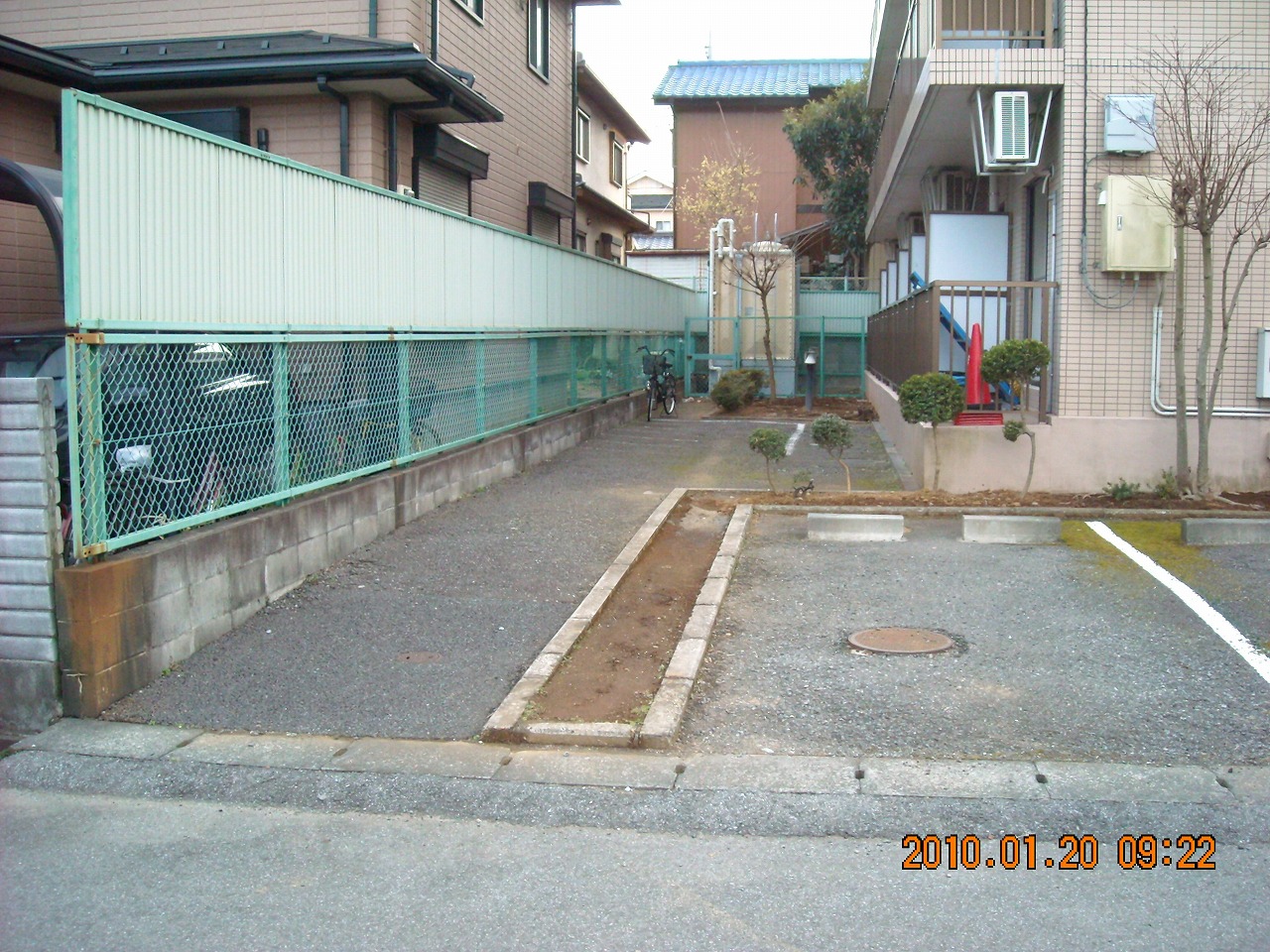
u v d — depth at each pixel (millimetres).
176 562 6207
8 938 3676
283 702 5734
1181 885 3930
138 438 6062
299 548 7578
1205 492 10031
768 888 3953
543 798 4668
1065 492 10516
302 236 7820
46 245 12031
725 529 9695
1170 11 10273
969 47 11742
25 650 5574
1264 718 5309
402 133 13195
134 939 3666
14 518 5531
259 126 12562
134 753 5176
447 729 5414
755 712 5512
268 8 13062
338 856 4270
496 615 7105
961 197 15047
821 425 10406
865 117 28391
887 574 7965
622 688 5902
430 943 3617
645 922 3725
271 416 7398
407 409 9695
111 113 5758
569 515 10000
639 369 20000
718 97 35406
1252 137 9672
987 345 13398
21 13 13523
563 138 20562
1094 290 10461
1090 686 5750
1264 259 10391
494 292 11992
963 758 4945
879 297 24594
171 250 6281
